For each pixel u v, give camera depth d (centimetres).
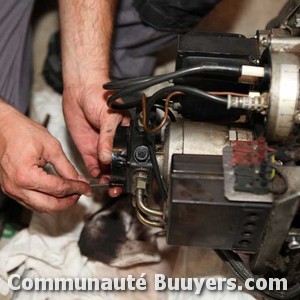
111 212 134
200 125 94
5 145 108
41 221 132
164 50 176
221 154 89
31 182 104
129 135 98
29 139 108
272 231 84
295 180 81
